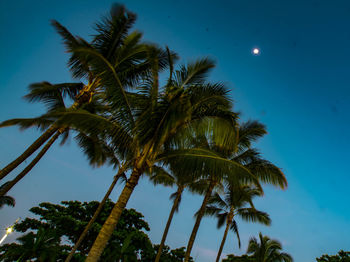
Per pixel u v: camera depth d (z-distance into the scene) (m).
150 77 5.93
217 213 15.29
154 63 5.76
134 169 5.42
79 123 4.74
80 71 8.79
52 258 13.70
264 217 14.27
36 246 13.74
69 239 18.20
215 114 5.88
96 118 4.99
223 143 5.92
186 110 5.29
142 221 20.72
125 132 5.64
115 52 7.32
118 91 5.40
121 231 19.19
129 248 16.98
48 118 4.31
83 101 8.45
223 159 5.66
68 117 4.46
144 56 7.26
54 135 8.51
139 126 5.53
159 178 14.31
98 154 10.92
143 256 19.86
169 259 21.72
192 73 6.09
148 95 5.80
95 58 4.92
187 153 5.86
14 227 16.95
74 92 9.45
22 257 13.44
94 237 17.89
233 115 5.80
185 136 6.08
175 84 6.11
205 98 5.81
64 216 16.89
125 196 5.01
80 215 19.28
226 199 14.09
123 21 6.80
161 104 5.68
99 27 6.91
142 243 19.11
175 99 5.61
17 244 15.57
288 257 17.77
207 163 5.73
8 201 15.95
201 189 13.20
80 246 17.81
